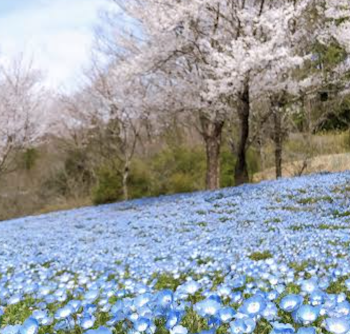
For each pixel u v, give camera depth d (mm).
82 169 30828
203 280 4223
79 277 5496
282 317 2611
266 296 2959
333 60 17375
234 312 2338
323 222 8625
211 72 15281
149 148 25688
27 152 32188
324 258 4844
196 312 2684
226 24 15797
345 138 20766
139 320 2400
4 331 2648
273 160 22484
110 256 7137
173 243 7973
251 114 18922
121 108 19969
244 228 9008
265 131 19750
